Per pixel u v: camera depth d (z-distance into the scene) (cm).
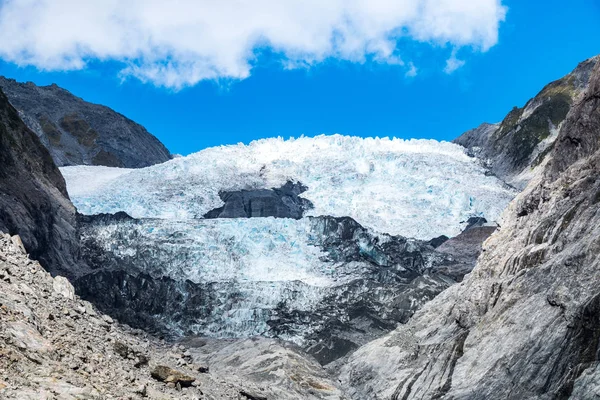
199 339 6900
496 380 3978
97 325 2475
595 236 3941
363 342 6644
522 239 4847
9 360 1669
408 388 4706
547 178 5041
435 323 5525
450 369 4484
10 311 1948
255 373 5319
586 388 3369
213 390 2653
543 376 3662
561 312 3853
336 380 5591
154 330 7200
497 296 4691
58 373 1753
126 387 1952
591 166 4594
